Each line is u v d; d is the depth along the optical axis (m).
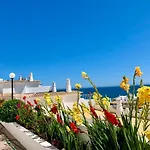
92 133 3.93
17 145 7.11
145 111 3.12
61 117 5.61
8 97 17.62
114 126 3.55
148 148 3.12
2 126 9.21
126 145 3.24
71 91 18.73
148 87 2.60
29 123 7.65
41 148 5.41
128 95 3.35
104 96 4.12
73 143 4.80
